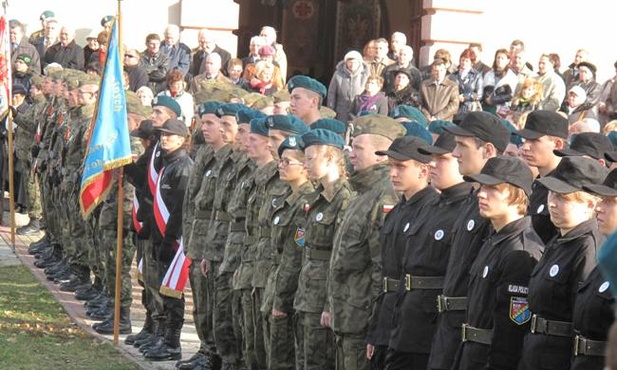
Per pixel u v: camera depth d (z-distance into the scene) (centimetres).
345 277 980
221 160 1272
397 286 938
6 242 2138
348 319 974
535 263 803
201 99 1518
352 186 1014
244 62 2423
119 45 1455
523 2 2748
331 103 2191
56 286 1777
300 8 3759
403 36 2205
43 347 1395
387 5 3475
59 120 1889
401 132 997
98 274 1648
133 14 2656
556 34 2764
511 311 802
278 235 1085
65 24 2641
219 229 1259
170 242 1332
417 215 931
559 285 765
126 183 1493
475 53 2272
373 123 991
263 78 2058
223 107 1270
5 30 2023
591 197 770
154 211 1344
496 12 2742
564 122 1000
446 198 915
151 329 1417
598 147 988
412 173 937
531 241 812
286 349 1090
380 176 985
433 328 900
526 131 1002
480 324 823
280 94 1431
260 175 1170
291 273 1072
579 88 2086
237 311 1207
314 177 1028
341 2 3725
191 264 1295
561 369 766
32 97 2292
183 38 2667
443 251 898
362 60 2200
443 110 2103
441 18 2722
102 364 1320
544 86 2094
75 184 1711
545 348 771
